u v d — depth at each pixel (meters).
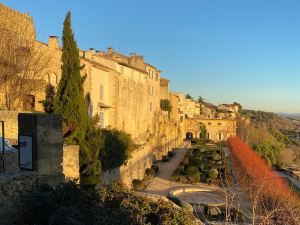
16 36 32.72
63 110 25.97
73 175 20.03
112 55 65.25
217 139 132.12
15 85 31.22
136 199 17.02
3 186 12.93
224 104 197.12
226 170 58.41
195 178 50.72
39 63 34.22
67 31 26.88
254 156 68.25
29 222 13.05
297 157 106.62
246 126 132.62
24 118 14.70
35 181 14.19
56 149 15.05
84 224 12.02
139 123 61.50
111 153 32.00
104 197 15.80
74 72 26.66
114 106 48.53
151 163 61.12
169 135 88.31
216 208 33.56
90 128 26.58
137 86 60.09
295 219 18.83
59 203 13.33
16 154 17.86
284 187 41.00
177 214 17.23
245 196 30.52
